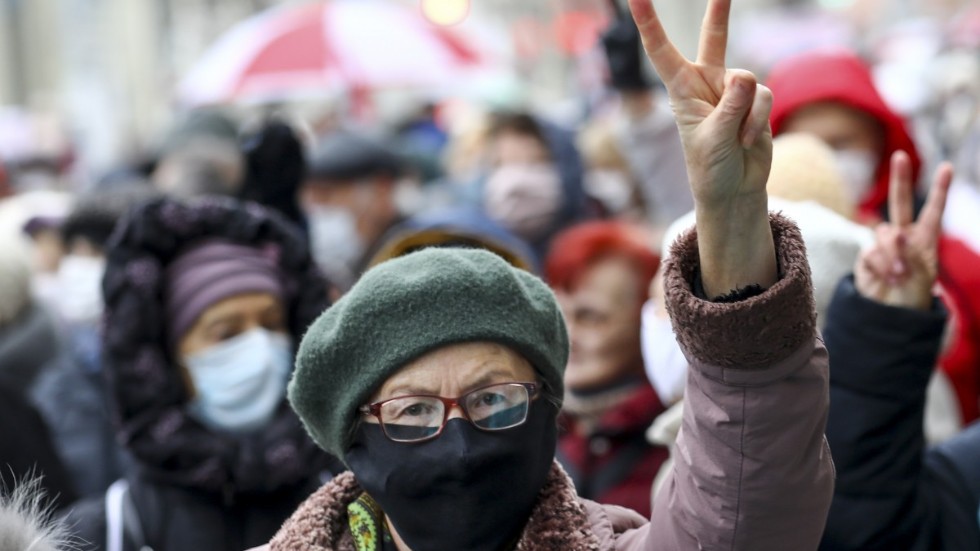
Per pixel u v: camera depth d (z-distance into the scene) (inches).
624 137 286.2
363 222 360.5
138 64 919.0
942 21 729.6
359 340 111.7
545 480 116.2
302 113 530.3
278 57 472.4
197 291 173.8
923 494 153.6
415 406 111.6
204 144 334.3
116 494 168.4
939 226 151.8
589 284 205.3
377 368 111.2
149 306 172.6
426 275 112.2
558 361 116.5
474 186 402.0
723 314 99.8
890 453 150.4
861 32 866.8
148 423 168.2
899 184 152.9
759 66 716.7
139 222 174.9
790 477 103.3
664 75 102.5
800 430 102.7
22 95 1048.2
